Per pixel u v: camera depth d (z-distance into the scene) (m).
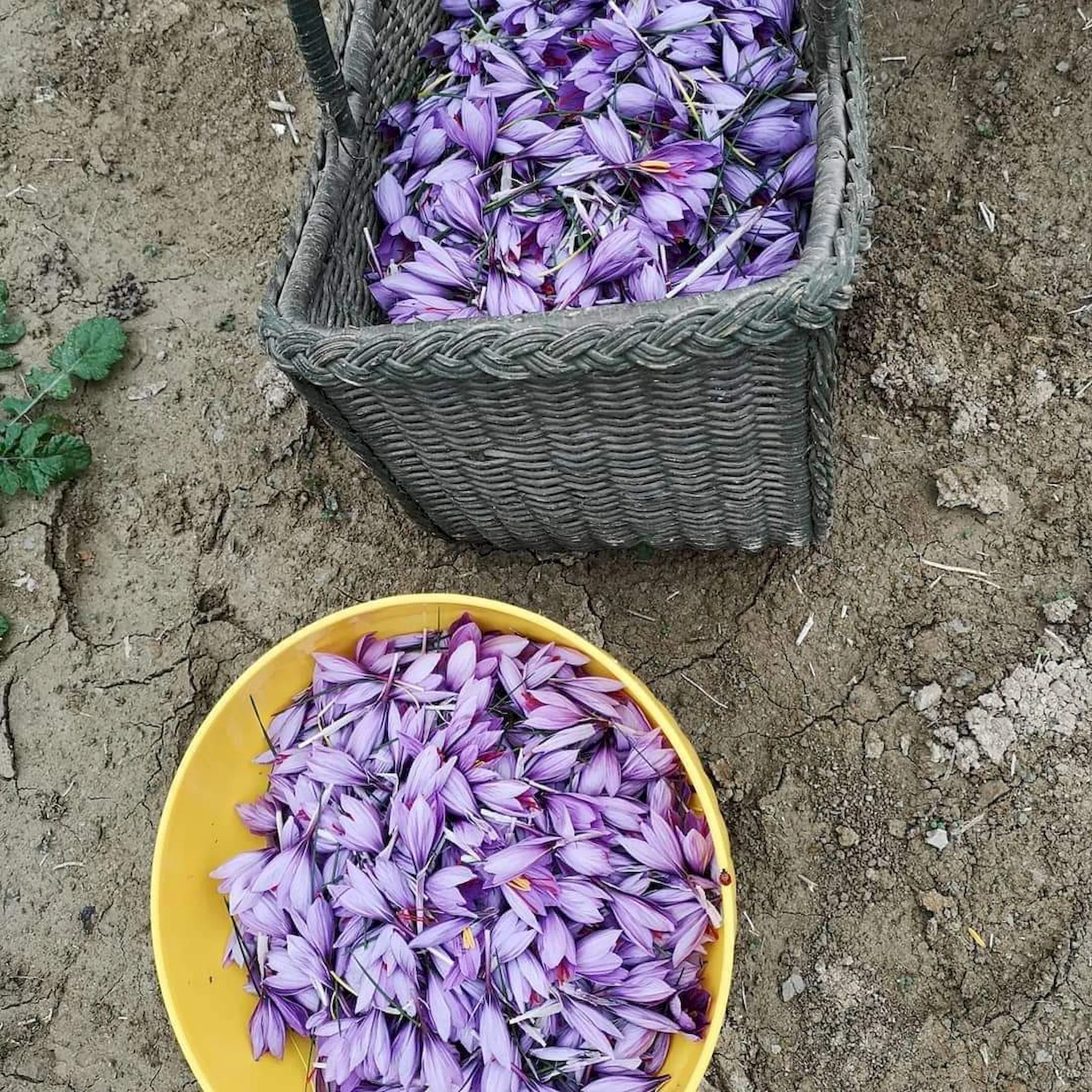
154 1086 1.43
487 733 1.15
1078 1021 1.27
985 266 1.48
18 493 1.61
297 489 1.60
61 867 1.50
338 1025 1.10
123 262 1.71
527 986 1.07
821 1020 1.33
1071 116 1.50
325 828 1.16
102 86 1.77
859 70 1.02
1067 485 1.42
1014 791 1.34
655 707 1.13
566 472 1.16
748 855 1.40
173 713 1.54
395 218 1.24
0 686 1.56
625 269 1.07
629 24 1.12
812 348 0.93
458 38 1.30
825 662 1.43
